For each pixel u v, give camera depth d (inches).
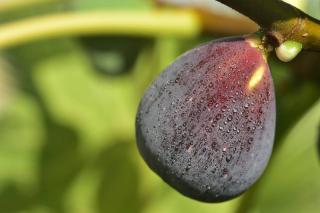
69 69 25.4
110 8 21.5
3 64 25.7
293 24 13.9
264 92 14.4
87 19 20.0
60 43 25.3
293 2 15.6
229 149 14.3
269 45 14.5
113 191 24.3
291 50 13.9
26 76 25.7
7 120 25.3
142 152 14.7
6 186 24.8
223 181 14.4
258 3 13.9
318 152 17.0
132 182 24.2
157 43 22.7
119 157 24.5
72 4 22.0
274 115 14.5
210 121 14.3
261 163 14.5
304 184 22.8
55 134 25.0
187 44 22.9
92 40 22.2
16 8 21.6
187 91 14.4
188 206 23.9
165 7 20.8
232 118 14.3
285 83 19.4
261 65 14.5
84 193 24.5
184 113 14.4
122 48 22.4
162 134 14.4
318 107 21.6
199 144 14.3
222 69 14.4
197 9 19.7
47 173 24.7
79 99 25.1
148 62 22.9
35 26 19.9
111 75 22.9
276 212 22.9
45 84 25.5
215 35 19.7
